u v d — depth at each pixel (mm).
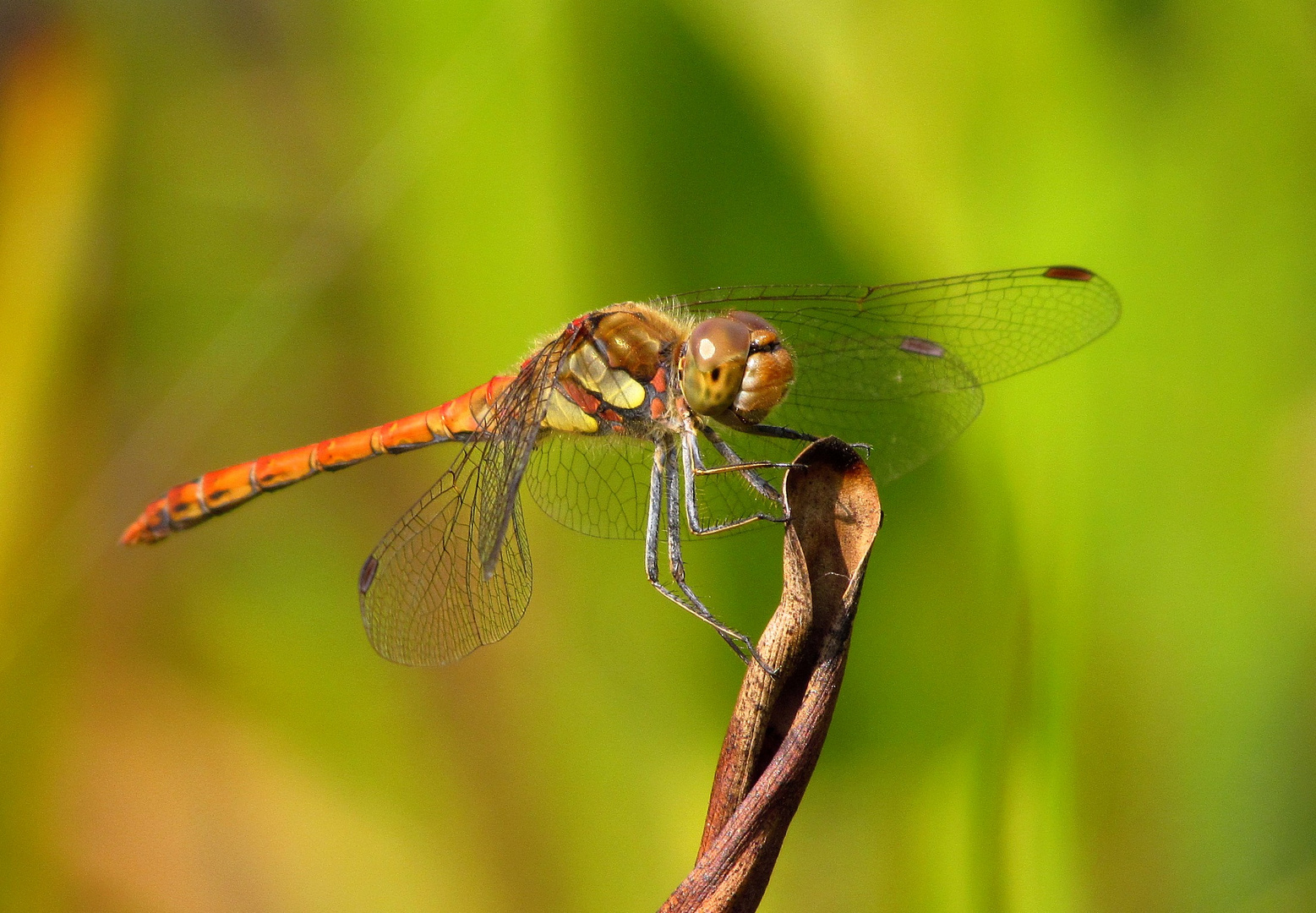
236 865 988
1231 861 978
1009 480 981
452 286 988
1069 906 978
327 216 989
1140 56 983
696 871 946
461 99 984
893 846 979
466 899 986
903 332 981
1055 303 980
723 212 982
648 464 979
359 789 988
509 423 973
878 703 979
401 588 972
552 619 985
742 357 971
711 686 982
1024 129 983
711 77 980
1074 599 980
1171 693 979
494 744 986
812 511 948
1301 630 979
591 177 982
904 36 982
